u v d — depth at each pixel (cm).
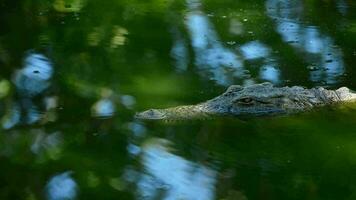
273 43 1675
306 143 1127
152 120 1190
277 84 1376
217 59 1562
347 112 1220
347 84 1373
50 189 996
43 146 1123
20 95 1354
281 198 969
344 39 1691
